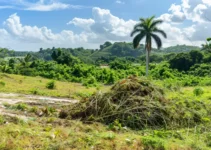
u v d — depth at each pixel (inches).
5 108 405.7
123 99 355.3
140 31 1384.1
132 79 389.4
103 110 347.9
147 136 269.4
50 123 311.3
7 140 224.8
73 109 371.2
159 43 1378.0
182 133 296.0
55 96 705.6
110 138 252.7
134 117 325.4
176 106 358.9
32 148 221.6
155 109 336.2
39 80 1195.9
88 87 1049.5
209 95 571.5
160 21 1373.0
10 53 2369.6
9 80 1049.5
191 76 1566.2
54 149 224.8
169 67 1889.8
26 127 275.4
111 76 1409.9
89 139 244.5
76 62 2111.2
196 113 350.0
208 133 295.1
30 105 491.2
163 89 398.0
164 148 241.9
